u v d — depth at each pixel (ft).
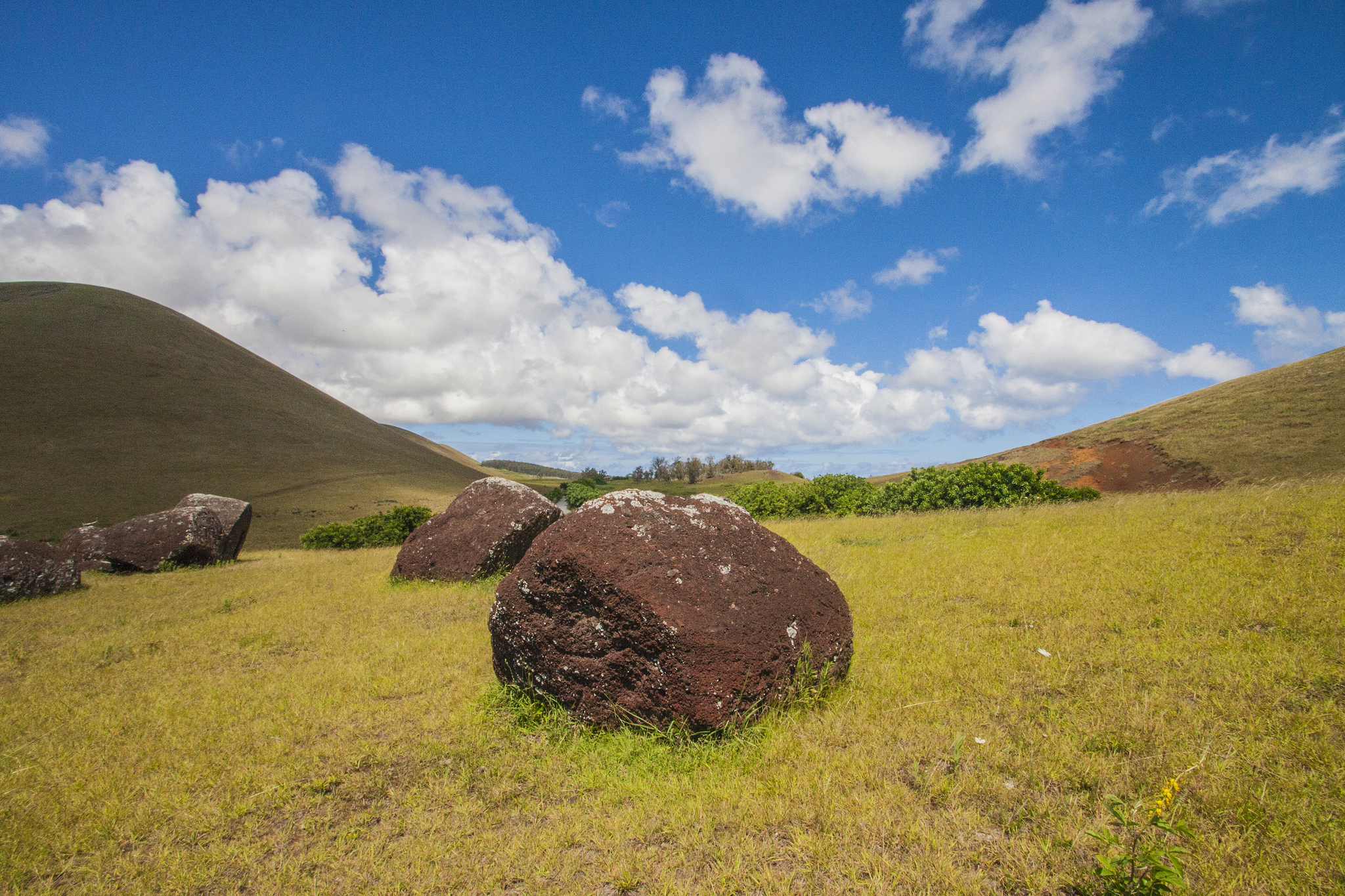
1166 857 8.01
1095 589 21.36
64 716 17.60
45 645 25.93
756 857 9.91
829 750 12.82
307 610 29.40
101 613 31.94
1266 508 29.37
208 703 17.87
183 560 50.31
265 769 13.69
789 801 11.21
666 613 13.61
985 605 21.74
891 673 16.42
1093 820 9.90
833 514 55.83
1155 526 29.25
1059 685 14.79
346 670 19.95
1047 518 36.47
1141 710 13.03
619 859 10.13
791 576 16.38
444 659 20.67
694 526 15.99
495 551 35.63
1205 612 17.94
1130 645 16.53
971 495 48.14
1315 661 14.28
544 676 15.43
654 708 13.78
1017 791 10.93
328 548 74.02
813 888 9.12
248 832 11.53
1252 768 10.82
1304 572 19.94
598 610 14.62
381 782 13.03
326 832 11.39
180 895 9.91
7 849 11.16
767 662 14.19
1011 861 9.29
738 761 12.72
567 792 12.37
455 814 11.75
